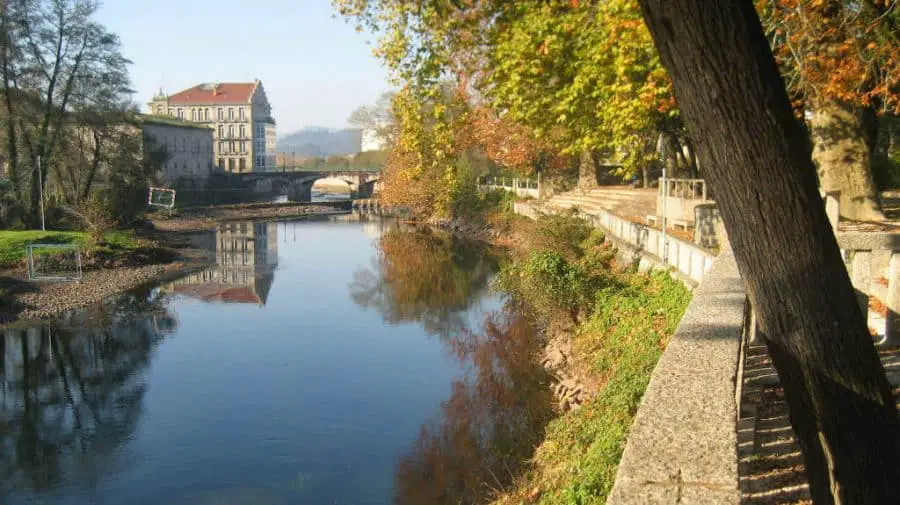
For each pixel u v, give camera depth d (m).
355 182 119.50
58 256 40.06
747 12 3.26
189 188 103.88
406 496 13.26
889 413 3.76
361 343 25.12
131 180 58.03
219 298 34.12
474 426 15.88
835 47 13.55
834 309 3.59
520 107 17.66
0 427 17.94
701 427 3.45
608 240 27.55
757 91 3.30
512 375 18.94
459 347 23.38
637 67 14.69
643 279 19.97
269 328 27.83
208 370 22.45
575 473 10.17
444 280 37.38
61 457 16.05
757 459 6.13
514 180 60.91
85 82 52.72
